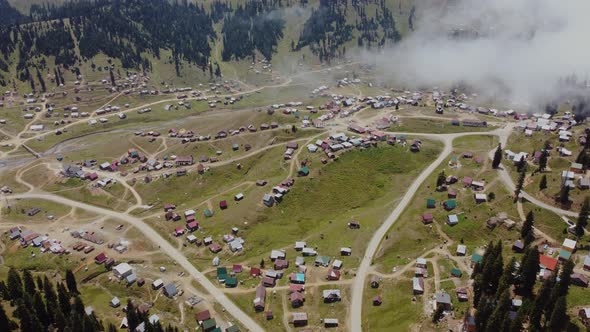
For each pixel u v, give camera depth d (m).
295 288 165.38
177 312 158.88
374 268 175.00
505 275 141.75
